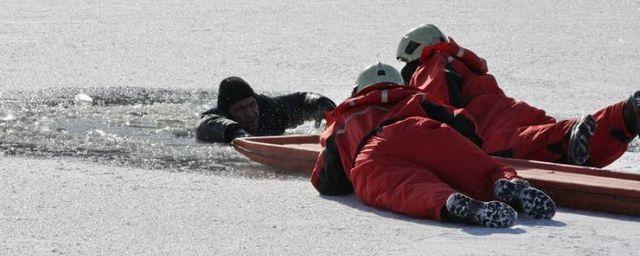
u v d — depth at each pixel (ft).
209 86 87.40
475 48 108.78
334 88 85.10
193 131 66.13
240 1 161.38
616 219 41.78
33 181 48.55
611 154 52.42
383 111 45.06
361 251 36.32
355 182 43.68
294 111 66.28
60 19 138.10
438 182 41.73
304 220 41.11
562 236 38.27
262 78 90.94
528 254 35.70
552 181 44.21
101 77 91.76
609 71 94.38
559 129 51.47
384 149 43.01
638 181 45.19
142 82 89.15
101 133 64.75
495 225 39.47
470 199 39.78
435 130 42.98
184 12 147.02
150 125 68.33
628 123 51.37
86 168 52.65
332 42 113.39
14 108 74.79
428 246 36.86
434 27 57.00
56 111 73.67
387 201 42.11
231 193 46.57
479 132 53.93
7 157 55.88
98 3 161.79
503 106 54.60
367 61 100.22
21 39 116.47
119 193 46.01
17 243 37.19
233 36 119.65
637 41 114.42
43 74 92.89
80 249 36.47
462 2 159.22
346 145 45.16
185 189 47.34
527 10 147.64
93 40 116.26
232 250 36.45
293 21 134.62
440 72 53.88
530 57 102.37
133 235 38.47
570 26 128.16
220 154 58.08
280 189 47.80
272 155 54.03
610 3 156.76
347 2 159.12
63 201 44.09
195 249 36.58
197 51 108.06
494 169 43.04
